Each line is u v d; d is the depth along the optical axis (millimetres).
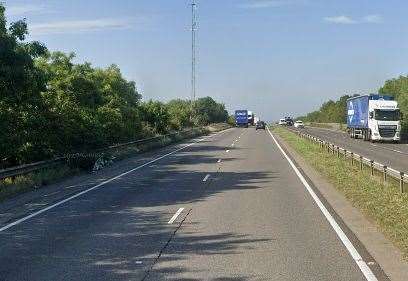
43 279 7793
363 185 17938
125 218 13062
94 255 9266
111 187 19719
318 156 31375
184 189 18812
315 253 9234
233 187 19188
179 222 12391
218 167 27547
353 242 10102
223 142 55000
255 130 101875
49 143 26688
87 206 15180
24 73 21609
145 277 7812
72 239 10656
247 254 9188
